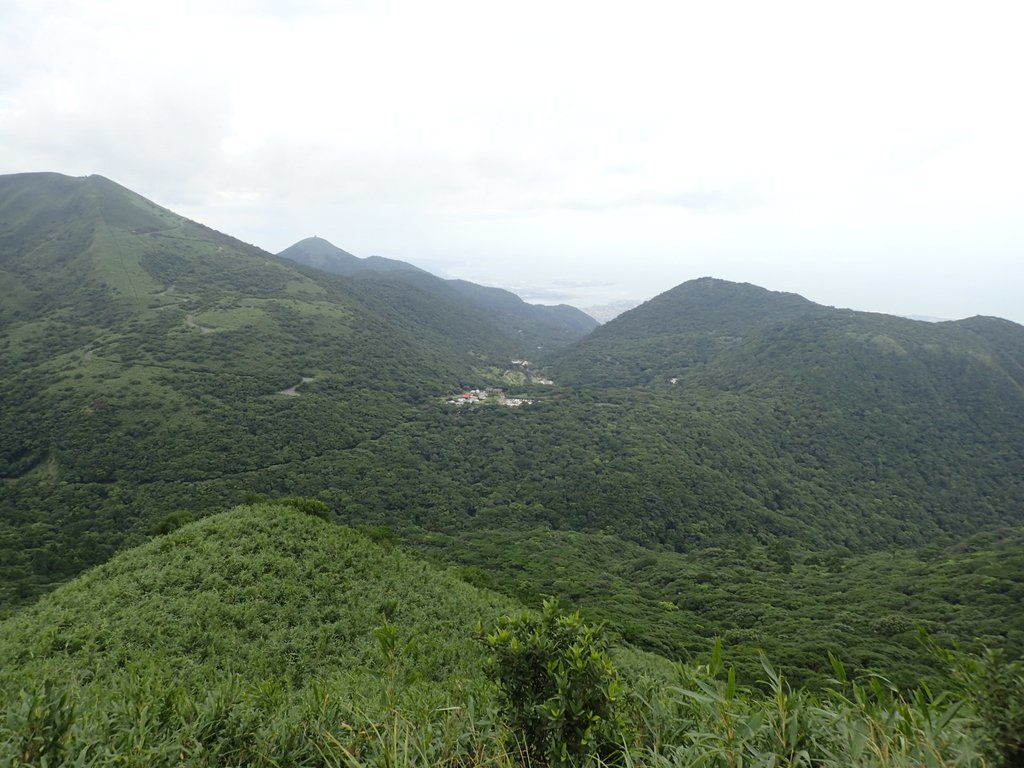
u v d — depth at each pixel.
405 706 3.78
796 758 2.46
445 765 2.94
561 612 3.31
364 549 22.77
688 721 3.09
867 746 2.52
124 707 3.75
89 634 13.07
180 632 13.73
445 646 14.81
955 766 2.32
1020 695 2.31
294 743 3.38
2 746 2.80
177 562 18.17
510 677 3.12
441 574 24.23
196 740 3.30
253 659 13.05
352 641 15.17
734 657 21.59
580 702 2.90
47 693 3.16
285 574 18.58
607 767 2.74
